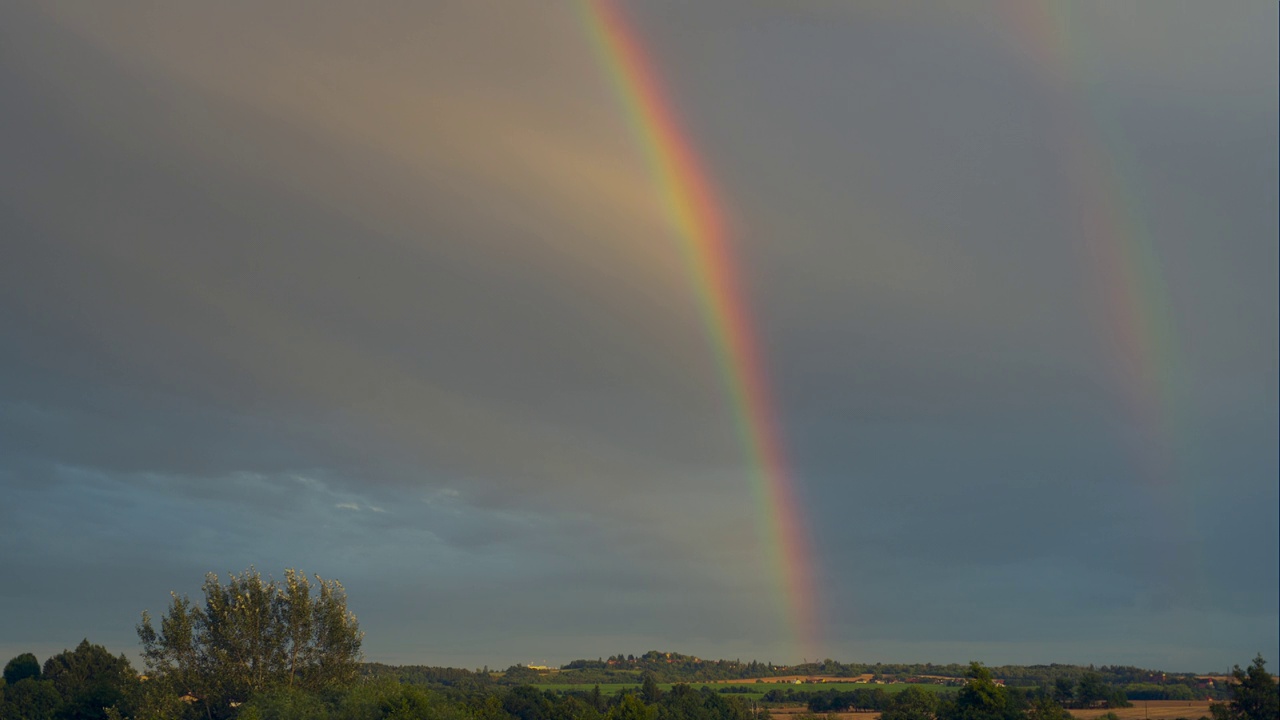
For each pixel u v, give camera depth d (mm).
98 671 112500
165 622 67688
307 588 70750
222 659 67312
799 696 198875
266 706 61125
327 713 60938
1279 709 60219
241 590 69688
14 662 130000
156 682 66438
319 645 70125
